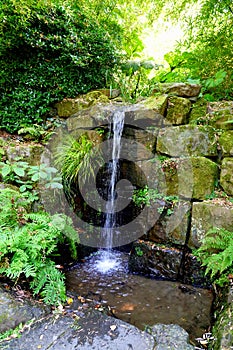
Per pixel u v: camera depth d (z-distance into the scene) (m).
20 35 3.06
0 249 1.72
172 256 2.48
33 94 3.33
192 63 4.11
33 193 2.57
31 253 1.82
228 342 1.42
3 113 3.29
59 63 3.36
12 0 2.75
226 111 2.82
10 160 2.77
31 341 1.42
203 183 2.55
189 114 2.97
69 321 1.60
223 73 3.40
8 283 1.81
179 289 2.31
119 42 4.12
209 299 2.15
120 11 4.40
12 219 2.06
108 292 2.25
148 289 2.31
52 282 1.83
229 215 2.27
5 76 3.24
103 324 1.59
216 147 2.69
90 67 3.55
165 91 3.10
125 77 4.06
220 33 3.79
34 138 3.25
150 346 1.42
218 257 2.02
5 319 1.52
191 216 2.48
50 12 3.10
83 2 3.50
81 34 3.35
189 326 1.81
